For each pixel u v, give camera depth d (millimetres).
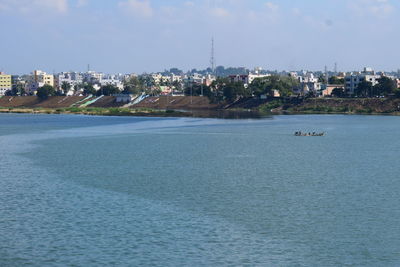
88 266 70000
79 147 195250
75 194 108438
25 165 148250
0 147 195125
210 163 152125
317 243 77750
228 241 78562
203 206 98188
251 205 98625
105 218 90125
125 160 158500
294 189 113312
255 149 188500
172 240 79000
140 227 85125
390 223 86812
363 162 154500
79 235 81375
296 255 73250
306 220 88688
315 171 137375
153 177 127875
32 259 72312
